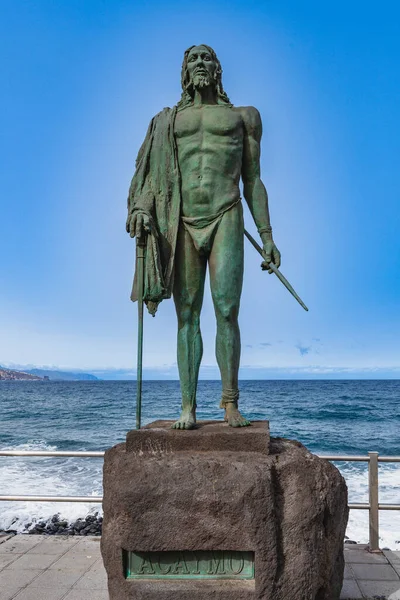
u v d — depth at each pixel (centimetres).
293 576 332
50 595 427
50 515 912
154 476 336
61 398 5294
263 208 431
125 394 6022
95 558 512
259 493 329
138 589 331
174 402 4403
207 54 427
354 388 7481
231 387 408
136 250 407
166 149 417
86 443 2064
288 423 2747
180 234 417
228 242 407
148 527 332
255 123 432
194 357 413
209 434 359
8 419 3075
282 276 411
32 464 1426
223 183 412
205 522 330
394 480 1198
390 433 2361
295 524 337
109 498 345
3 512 934
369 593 431
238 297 411
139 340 392
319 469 350
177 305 424
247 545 328
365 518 868
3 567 490
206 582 332
